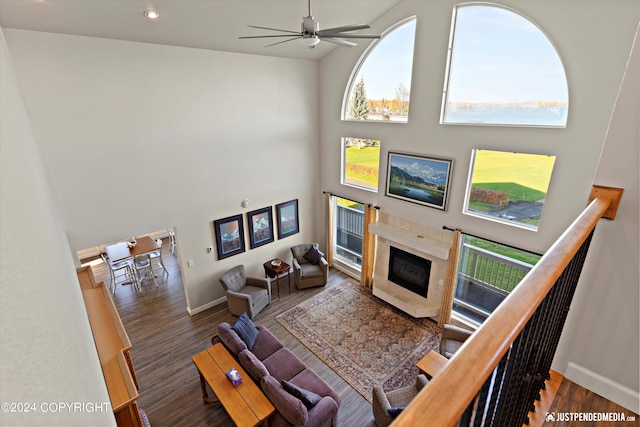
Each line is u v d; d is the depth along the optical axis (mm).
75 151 4469
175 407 4379
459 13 4641
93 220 4805
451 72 4926
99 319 3070
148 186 5227
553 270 981
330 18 5129
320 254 7270
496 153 4672
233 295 5934
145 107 4930
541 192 4320
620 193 1650
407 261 6328
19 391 288
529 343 1059
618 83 3467
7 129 795
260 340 4906
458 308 5977
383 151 6160
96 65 4402
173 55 5027
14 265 397
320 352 5316
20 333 345
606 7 3391
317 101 7129
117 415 2346
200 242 6082
